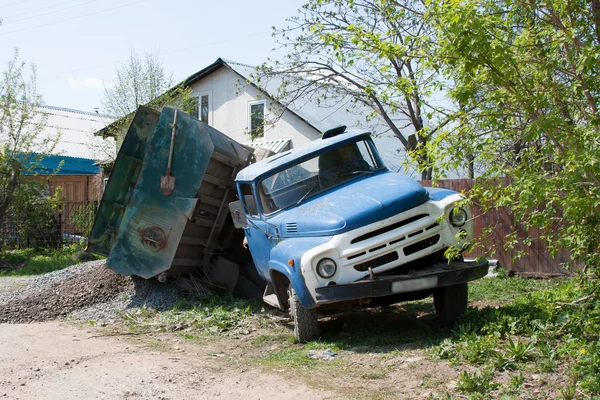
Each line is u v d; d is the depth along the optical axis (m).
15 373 5.99
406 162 5.72
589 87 4.96
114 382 5.60
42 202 19.44
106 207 10.63
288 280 7.44
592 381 4.53
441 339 6.41
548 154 5.02
